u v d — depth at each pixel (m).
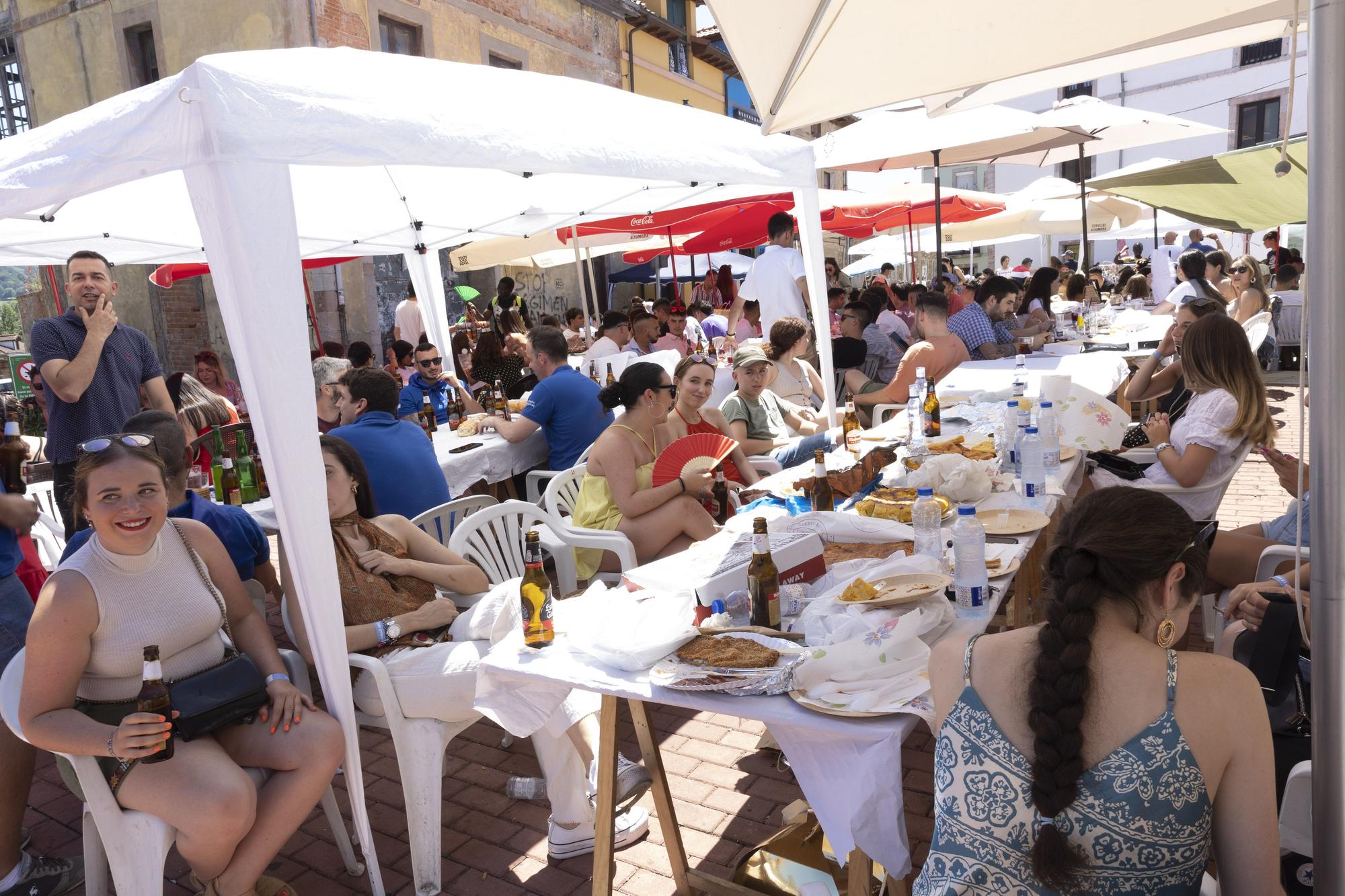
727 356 9.76
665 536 4.15
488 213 6.88
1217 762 1.43
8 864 2.90
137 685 2.58
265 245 2.62
